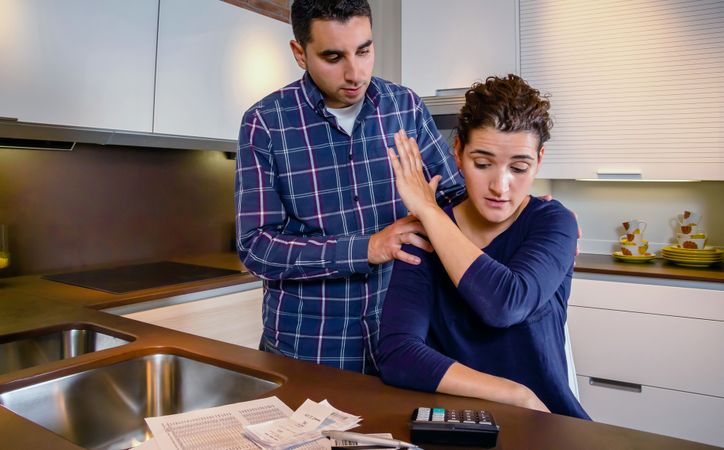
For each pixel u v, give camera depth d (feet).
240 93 8.61
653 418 8.57
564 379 3.44
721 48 8.67
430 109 10.07
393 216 4.97
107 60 6.94
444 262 3.27
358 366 4.79
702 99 8.85
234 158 10.37
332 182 4.80
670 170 9.12
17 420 2.81
